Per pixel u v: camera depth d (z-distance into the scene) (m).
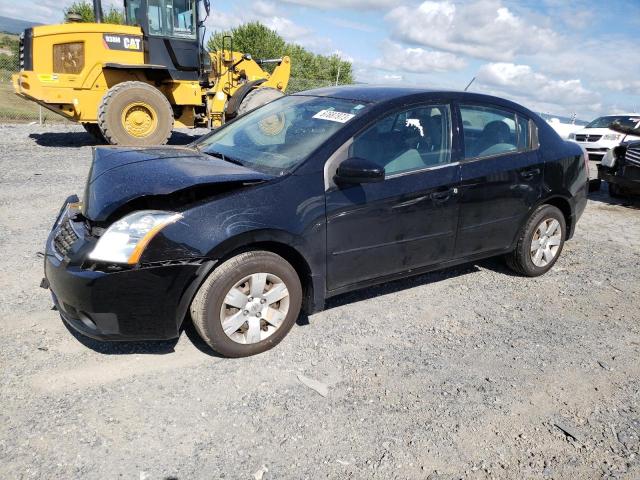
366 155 3.73
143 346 3.47
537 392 3.23
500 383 3.30
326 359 3.46
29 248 5.07
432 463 2.60
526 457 2.68
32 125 14.87
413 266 4.11
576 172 5.04
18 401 2.86
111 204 3.06
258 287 3.33
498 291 4.72
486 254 4.61
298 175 3.45
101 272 2.93
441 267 4.31
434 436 2.79
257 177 3.35
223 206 3.17
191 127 12.34
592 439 2.83
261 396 3.04
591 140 15.36
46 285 3.54
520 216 4.68
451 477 2.52
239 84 12.64
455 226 4.22
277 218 3.29
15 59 18.75
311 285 3.58
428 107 4.13
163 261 3.00
